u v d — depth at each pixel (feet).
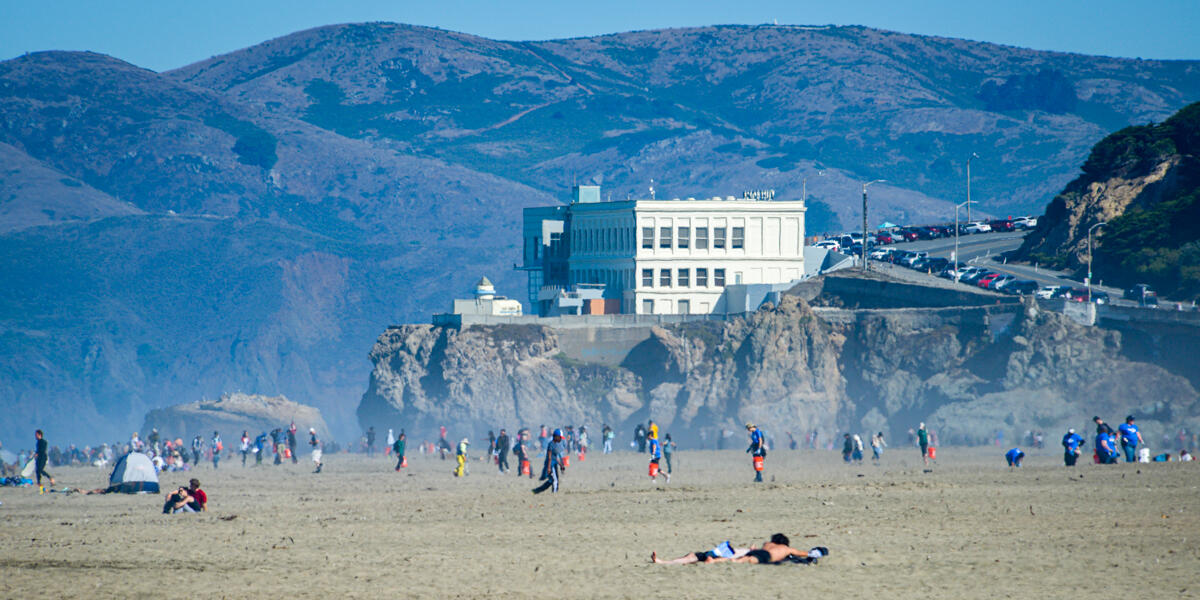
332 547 437.99
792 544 422.82
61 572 389.39
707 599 340.18
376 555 416.87
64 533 488.85
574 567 388.37
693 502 566.77
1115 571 359.66
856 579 360.69
